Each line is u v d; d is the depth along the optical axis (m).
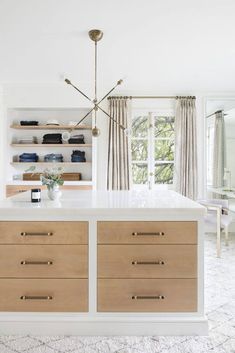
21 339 2.08
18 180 5.26
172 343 2.03
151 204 2.28
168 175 5.37
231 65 4.05
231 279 3.19
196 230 2.13
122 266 2.14
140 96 5.23
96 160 5.13
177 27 2.96
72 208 2.13
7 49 3.52
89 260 2.14
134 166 5.39
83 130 5.39
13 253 2.15
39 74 4.47
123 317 2.15
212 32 3.07
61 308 2.15
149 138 5.33
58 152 5.45
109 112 5.14
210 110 5.30
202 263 2.14
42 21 2.84
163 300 2.15
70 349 1.96
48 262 2.14
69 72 4.37
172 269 2.14
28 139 5.30
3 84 4.97
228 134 5.32
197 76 4.52
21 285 2.15
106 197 2.75
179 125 5.17
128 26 2.93
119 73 4.39
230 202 5.29
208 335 2.12
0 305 2.16
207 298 2.73
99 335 2.13
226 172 5.30
